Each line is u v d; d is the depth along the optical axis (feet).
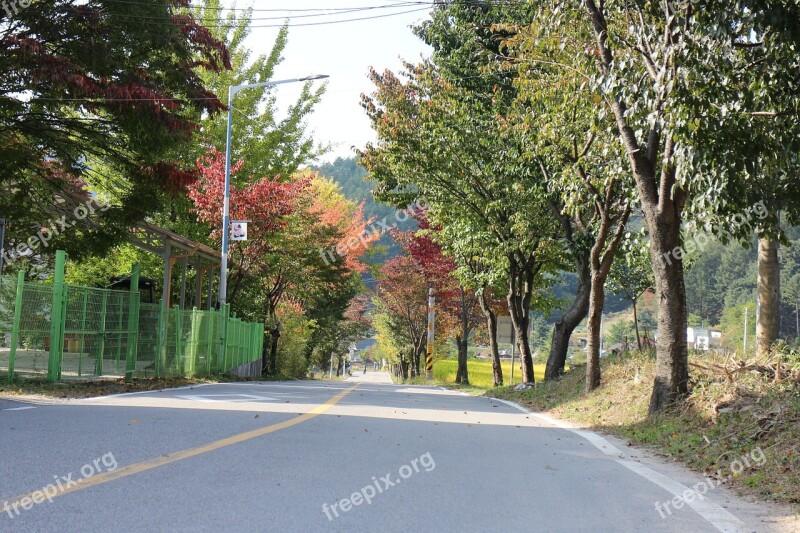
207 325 82.07
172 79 62.28
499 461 27.25
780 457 27.14
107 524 15.33
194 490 18.88
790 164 41.11
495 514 18.60
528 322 86.58
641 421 41.29
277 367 152.97
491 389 91.66
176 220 111.34
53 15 55.36
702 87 33.81
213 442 26.84
